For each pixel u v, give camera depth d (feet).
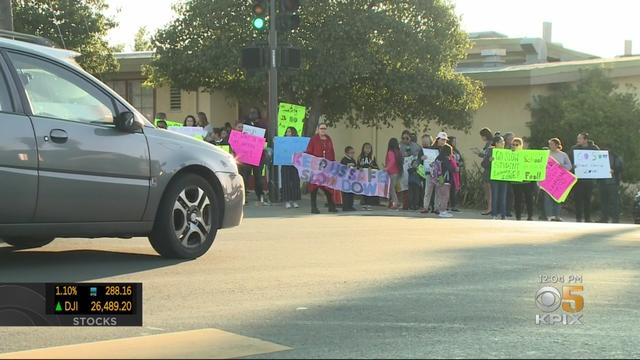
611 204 53.88
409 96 62.34
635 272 23.99
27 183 20.42
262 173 53.16
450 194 54.85
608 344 15.90
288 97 62.08
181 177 24.26
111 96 23.07
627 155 67.21
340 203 53.16
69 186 21.30
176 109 80.53
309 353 14.92
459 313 18.30
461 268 24.25
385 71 60.44
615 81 74.23
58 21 77.30
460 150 75.97
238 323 17.08
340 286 21.04
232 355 14.69
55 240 29.01
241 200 26.45
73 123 21.67
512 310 18.70
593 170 52.37
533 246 29.84
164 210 23.79
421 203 54.60
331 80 57.52
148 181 23.18
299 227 36.09
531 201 51.80
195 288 20.49
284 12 50.24
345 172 49.88
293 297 19.65
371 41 58.85
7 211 20.12
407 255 26.81
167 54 61.98
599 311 18.76
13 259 24.53
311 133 63.98
